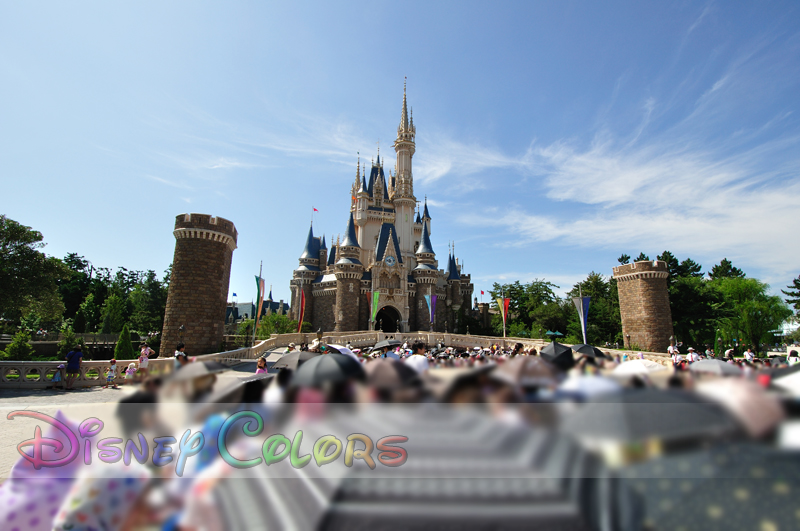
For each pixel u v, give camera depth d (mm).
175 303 33594
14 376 21781
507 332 81812
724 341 57500
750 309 59906
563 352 12398
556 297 81812
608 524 1670
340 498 2184
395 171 102125
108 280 93750
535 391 2354
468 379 2465
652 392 2018
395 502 2064
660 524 1611
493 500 1902
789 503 1541
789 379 1937
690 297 53375
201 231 34625
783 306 59469
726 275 87750
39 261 42562
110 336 62719
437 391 2441
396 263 81500
